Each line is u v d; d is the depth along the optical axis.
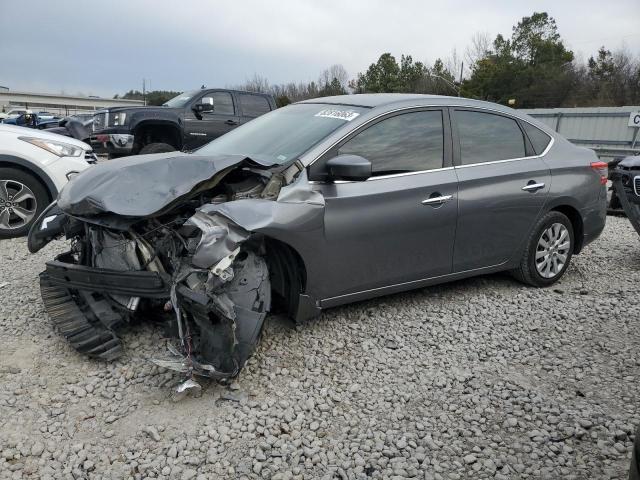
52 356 3.57
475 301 4.67
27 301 4.41
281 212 3.42
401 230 4.01
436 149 4.28
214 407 3.09
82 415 2.99
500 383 3.41
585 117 23.02
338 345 3.80
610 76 52.12
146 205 3.23
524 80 51.25
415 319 4.28
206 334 3.20
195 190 3.38
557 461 2.71
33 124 25.36
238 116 12.15
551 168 4.88
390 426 2.98
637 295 4.91
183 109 11.38
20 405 3.05
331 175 3.63
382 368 3.56
